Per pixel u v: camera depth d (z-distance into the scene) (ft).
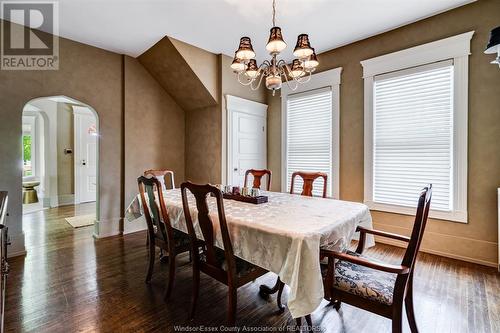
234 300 4.97
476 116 8.28
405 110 9.67
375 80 10.35
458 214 8.63
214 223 5.36
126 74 11.87
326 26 9.61
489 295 6.48
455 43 8.53
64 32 9.87
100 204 11.20
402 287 3.95
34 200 18.39
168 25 9.52
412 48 9.37
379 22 9.35
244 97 13.38
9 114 8.98
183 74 11.85
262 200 6.79
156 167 13.04
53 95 9.93
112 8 8.35
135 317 5.68
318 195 12.11
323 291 4.17
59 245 10.16
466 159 8.46
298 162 13.10
